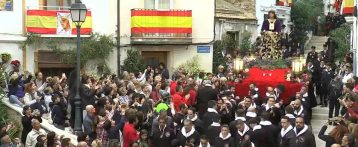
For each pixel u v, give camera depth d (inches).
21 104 779.4
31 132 604.4
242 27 1369.3
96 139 581.6
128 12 1143.0
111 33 1124.5
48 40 1071.0
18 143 592.7
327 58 1205.1
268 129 613.3
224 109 709.9
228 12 1346.0
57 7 1096.2
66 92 772.0
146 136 603.5
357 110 625.9
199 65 1196.5
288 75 877.8
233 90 850.8
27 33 1058.1
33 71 1067.3
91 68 1109.1
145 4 1163.9
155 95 780.0
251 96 768.9
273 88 812.0
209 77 891.4
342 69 973.2
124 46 1138.0
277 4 1489.9
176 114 666.8
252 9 1409.9
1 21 1039.6
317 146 778.2
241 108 671.1
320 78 984.9
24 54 1059.3
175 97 731.4
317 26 1644.9
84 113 706.2
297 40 1552.7
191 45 1195.3
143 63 1139.9
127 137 600.4
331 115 855.7
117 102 677.3
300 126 582.9
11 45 1047.6
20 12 1055.6
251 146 548.1
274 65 896.9
